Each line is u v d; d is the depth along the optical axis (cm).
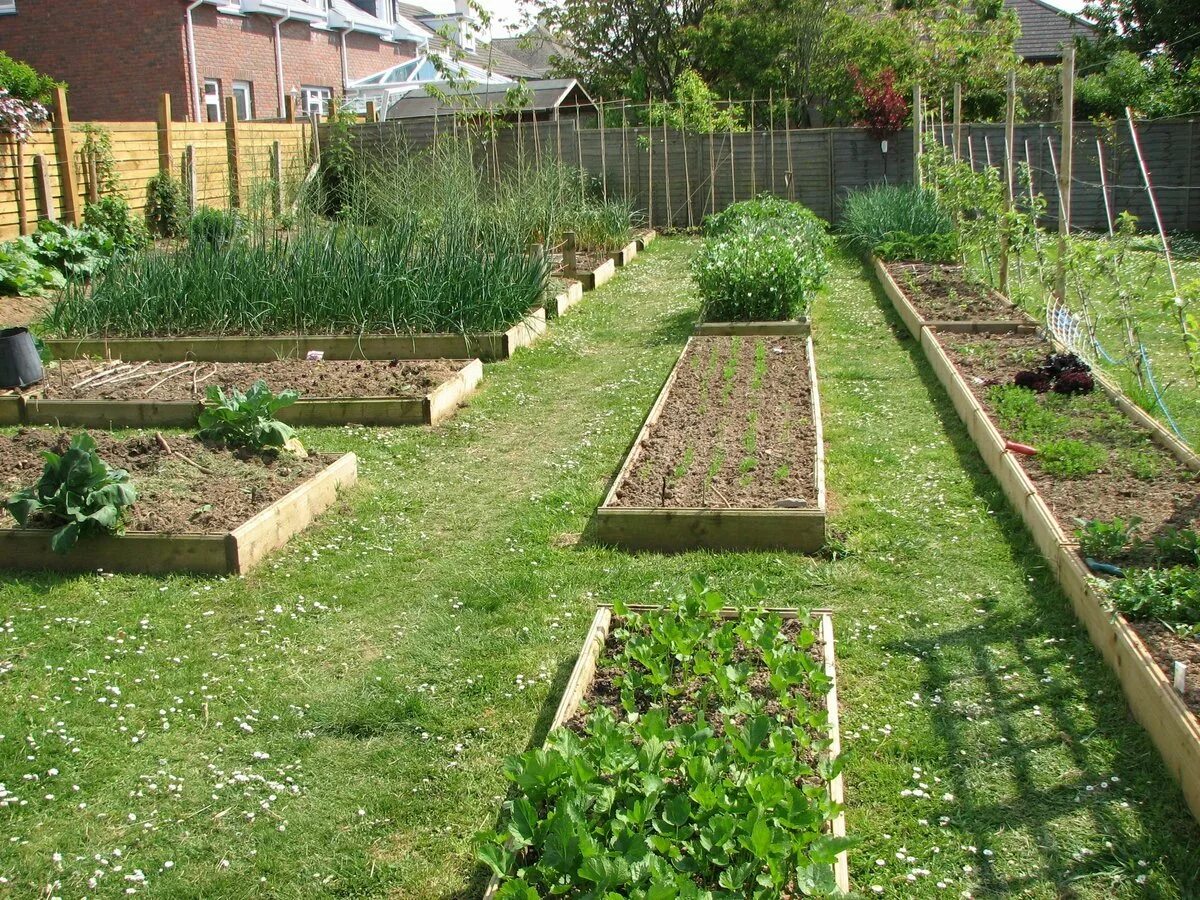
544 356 952
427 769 363
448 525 580
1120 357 855
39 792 355
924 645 429
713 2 2497
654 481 590
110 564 521
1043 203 1017
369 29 3169
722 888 260
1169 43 2105
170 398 780
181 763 371
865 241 1470
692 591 437
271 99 2722
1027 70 2233
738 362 878
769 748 314
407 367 845
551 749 301
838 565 505
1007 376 765
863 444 682
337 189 1552
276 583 509
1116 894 293
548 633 452
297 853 325
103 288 998
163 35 2364
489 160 1881
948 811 330
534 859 292
